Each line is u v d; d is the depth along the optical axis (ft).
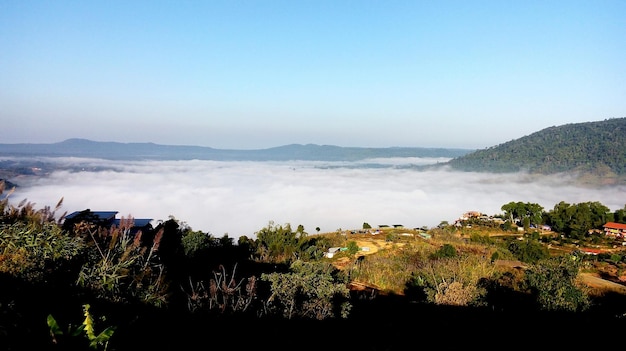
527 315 42.32
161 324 21.24
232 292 28.22
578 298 43.01
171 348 19.42
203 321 23.07
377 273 75.20
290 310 31.65
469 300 46.24
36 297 17.39
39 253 21.06
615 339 35.88
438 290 49.06
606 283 79.92
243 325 25.18
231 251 68.33
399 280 71.10
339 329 34.53
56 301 17.88
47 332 13.19
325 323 33.83
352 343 33.24
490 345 36.17
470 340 37.24
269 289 38.11
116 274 22.40
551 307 42.32
